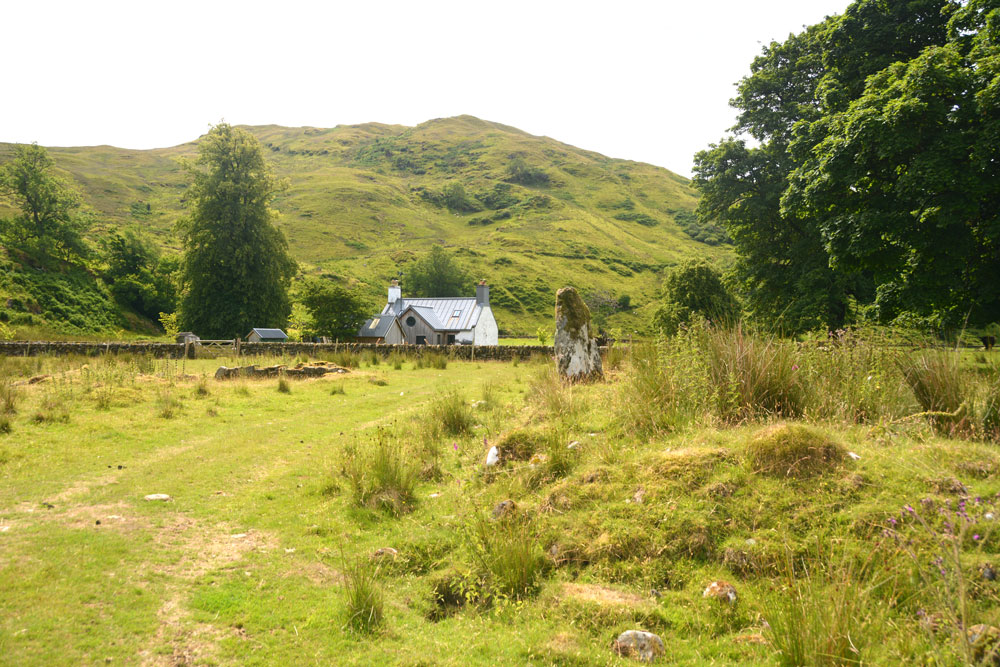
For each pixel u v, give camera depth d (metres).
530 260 109.69
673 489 4.75
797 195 19.08
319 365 18.38
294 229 116.75
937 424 5.71
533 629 3.59
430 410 10.09
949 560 3.38
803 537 4.04
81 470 7.12
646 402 6.79
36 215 60.09
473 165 195.62
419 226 133.00
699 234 145.50
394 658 3.28
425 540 4.88
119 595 3.96
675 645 3.38
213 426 9.97
